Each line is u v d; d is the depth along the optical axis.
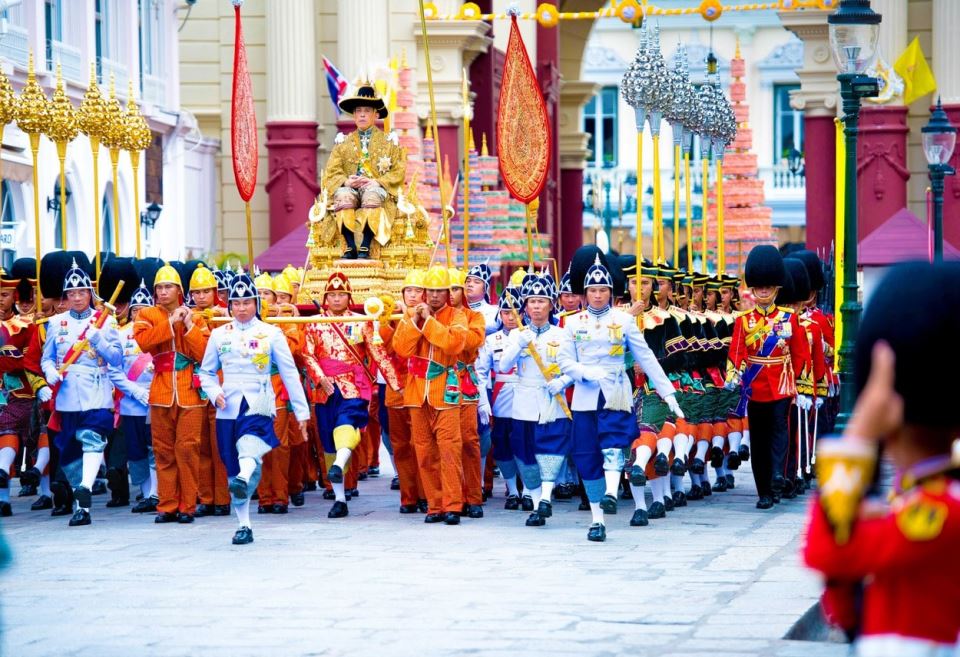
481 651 9.28
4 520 16.11
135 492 18.98
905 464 5.29
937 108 24.17
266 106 37.41
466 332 15.29
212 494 16.42
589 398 14.34
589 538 14.05
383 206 20.22
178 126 35.22
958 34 35.00
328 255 20.33
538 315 15.55
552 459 15.18
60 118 17.92
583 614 10.38
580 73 54.19
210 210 38.41
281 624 10.20
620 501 17.58
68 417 15.84
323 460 18.02
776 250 16.86
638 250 16.28
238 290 14.68
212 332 14.69
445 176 29.27
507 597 11.09
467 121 18.08
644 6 30.97
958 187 34.69
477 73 38.59
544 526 15.26
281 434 16.44
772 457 16.75
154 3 35.47
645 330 16.41
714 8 31.53
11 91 17.58
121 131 18.92
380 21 35.59
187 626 10.17
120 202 32.41
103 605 10.95
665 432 15.91
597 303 14.68
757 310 16.88
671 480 17.38
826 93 35.66
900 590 5.14
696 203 67.75
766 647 9.19
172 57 36.25
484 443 17.27
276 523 15.69
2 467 16.31
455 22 35.66
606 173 69.62
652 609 10.51
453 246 28.19
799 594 10.94
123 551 13.66
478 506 16.16
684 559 12.81
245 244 38.28
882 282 5.42
